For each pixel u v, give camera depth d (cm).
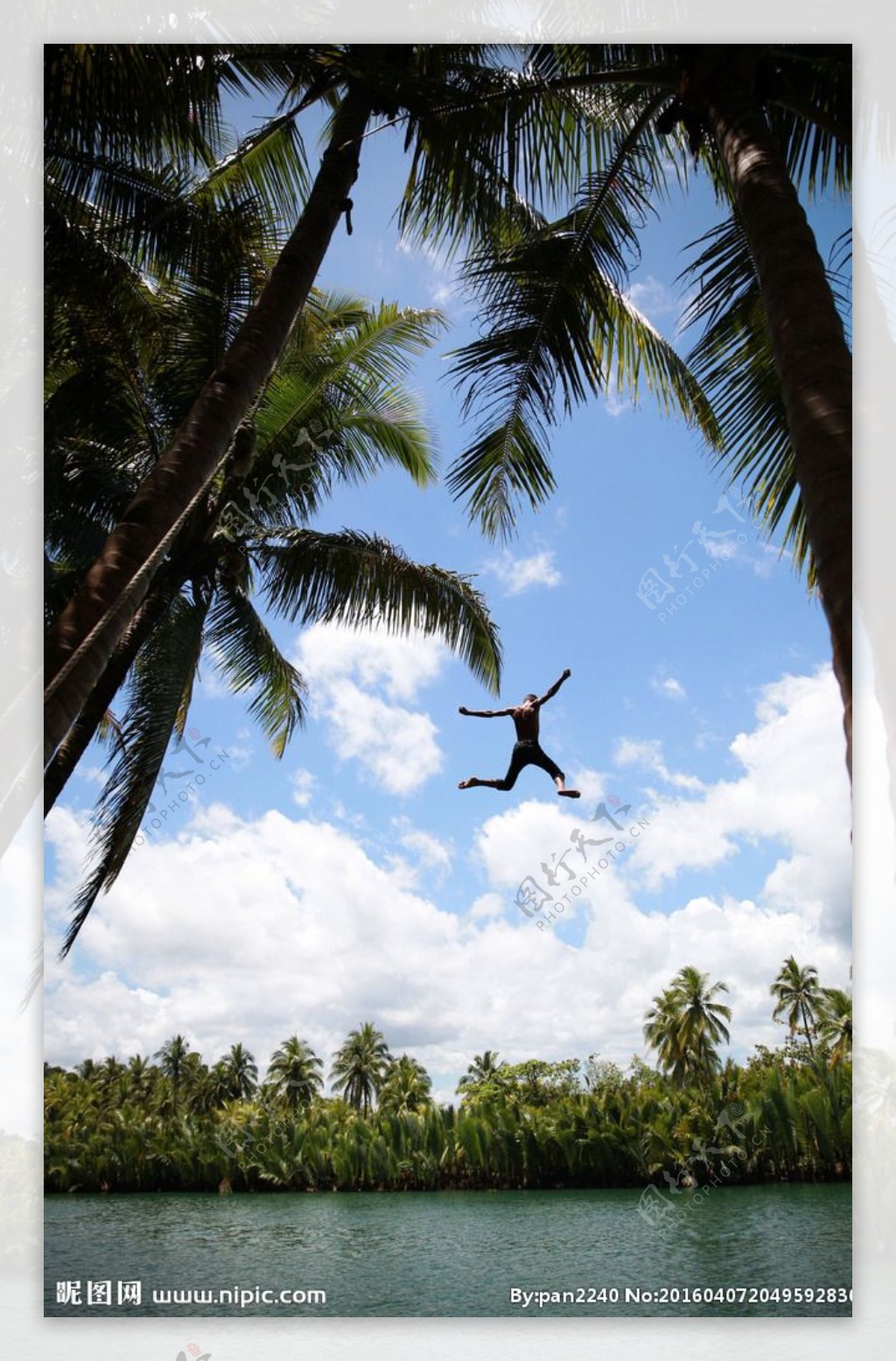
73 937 1032
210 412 663
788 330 484
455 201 870
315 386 1237
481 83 754
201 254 867
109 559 596
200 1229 3300
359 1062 7175
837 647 399
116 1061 5350
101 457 1135
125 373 975
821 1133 3581
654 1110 3897
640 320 1012
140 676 1161
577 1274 2534
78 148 773
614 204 793
